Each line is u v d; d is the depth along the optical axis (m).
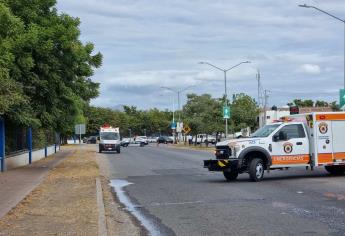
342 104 39.41
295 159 21.03
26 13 25.38
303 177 21.66
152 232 10.51
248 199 14.98
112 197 16.38
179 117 92.56
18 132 30.44
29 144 33.69
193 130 76.62
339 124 21.52
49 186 18.83
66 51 25.94
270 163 20.52
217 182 20.42
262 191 16.86
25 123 25.59
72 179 21.67
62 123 28.94
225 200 14.90
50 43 24.66
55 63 25.50
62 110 28.23
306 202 14.00
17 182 20.05
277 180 20.53
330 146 21.34
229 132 74.69
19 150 30.81
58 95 26.92
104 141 53.44
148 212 13.12
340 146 21.48
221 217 12.00
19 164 30.17
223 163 20.22
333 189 16.95
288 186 18.17
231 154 20.30
